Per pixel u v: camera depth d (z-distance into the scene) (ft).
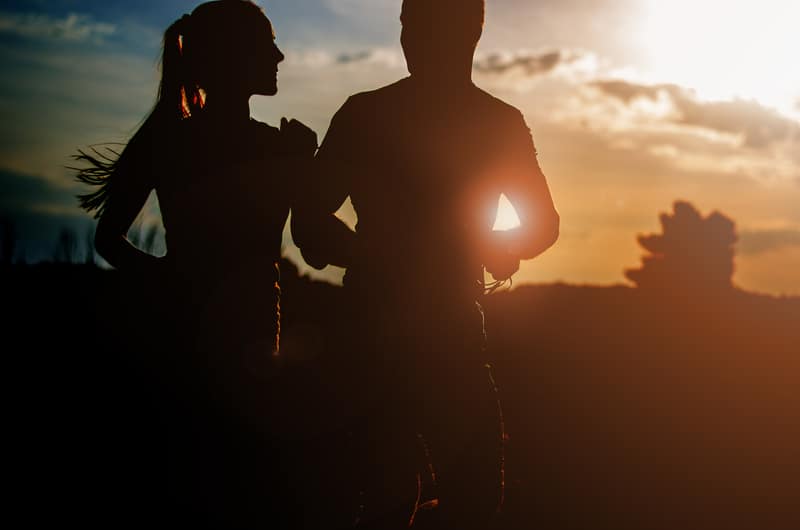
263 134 11.50
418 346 11.34
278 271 11.57
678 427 28.27
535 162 11.85
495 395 11.73
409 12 11.51
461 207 11.46
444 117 11.48
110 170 11.33
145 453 11.12
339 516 11.34
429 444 11.53
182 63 11.33
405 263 11.37
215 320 11.01
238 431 11.04
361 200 11.58
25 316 20.56
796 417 29.96
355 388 11.45
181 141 11.21
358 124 11.60
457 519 11.62
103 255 11.28
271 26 11.67
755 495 21.86
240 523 11.00
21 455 13.80
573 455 24.73
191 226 11.10
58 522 11.76
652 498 21.36
